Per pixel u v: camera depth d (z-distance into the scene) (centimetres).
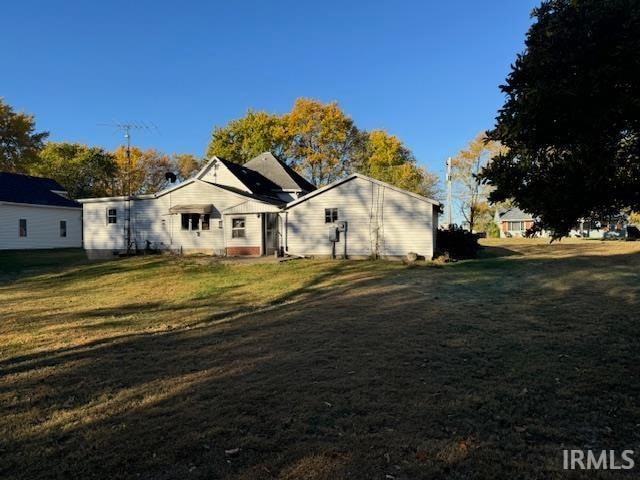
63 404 470
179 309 1038
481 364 577
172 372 566
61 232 3419
